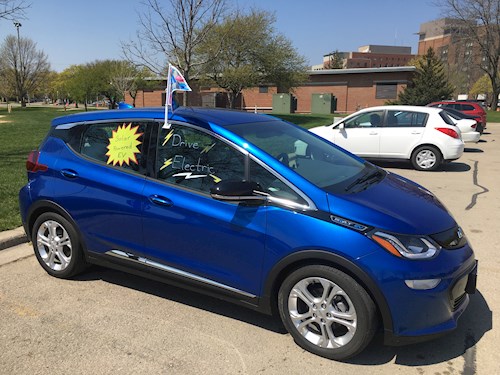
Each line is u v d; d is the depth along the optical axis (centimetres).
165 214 346
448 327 289
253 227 310
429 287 278
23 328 339
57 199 404
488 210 680
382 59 13012
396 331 281
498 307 373
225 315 361
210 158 341
